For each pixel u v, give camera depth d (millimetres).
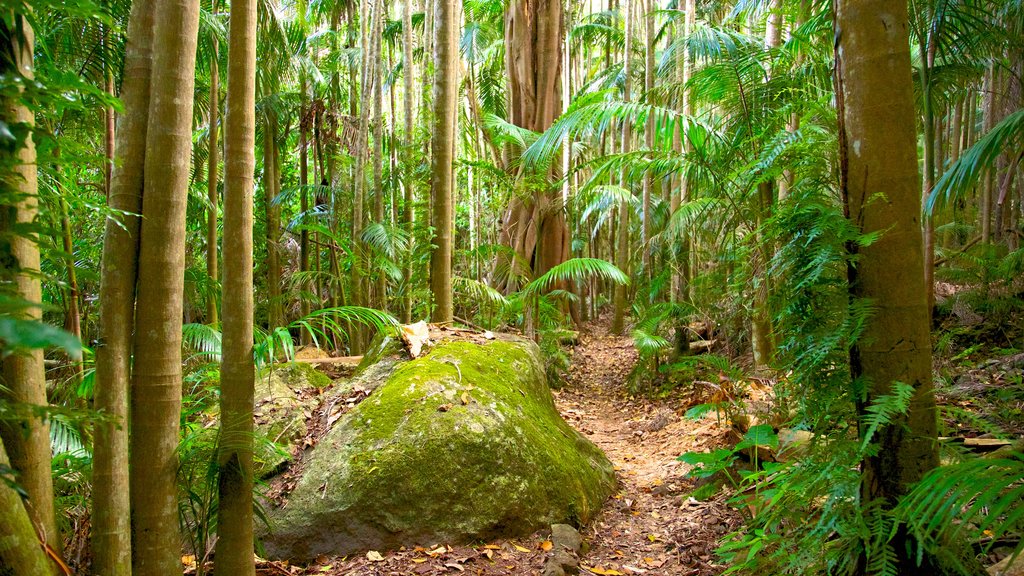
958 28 3938
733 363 4965
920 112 4512
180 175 1695
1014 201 7129
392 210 6945
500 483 2891
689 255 7082
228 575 2002
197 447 2035
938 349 4090
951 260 6574
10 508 1123
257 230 8547
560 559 2555
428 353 3699
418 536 2707
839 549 1703
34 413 1045
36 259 1307
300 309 7430
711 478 3287
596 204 7609
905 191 1571
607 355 8586
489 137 8734
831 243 1639
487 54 11203
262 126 7363
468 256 7020
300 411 3396
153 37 1684
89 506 1887
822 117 2715
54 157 1175
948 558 1500
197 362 3551
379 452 2881
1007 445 2303
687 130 3746
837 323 1677
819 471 1771
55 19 2738
